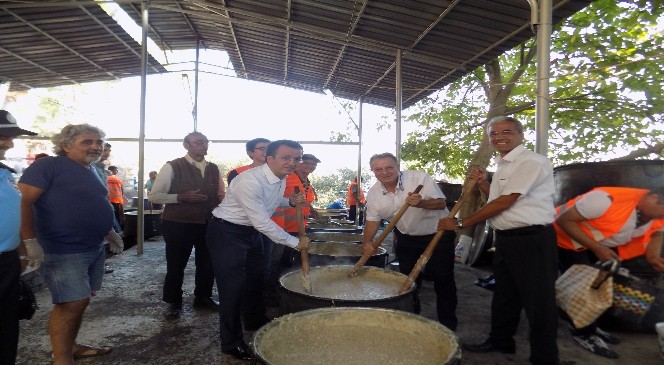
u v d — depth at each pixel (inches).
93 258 100.0
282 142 108.6
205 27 360.5
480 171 108.2
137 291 175.5
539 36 148.6
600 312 111.6
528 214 100.3
